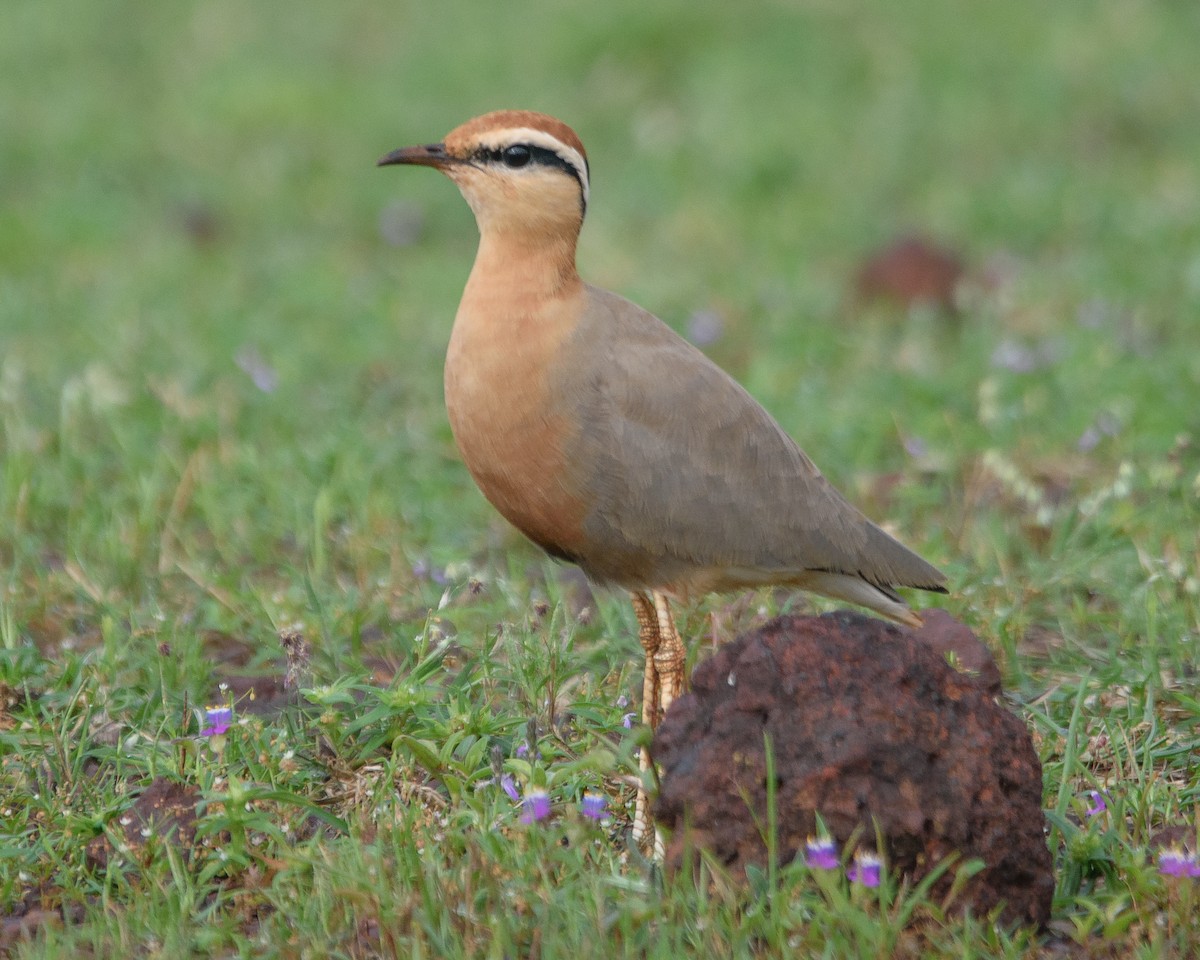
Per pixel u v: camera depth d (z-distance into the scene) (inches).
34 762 358.3
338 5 1279.5
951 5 1160.8
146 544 485.4
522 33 1168.2
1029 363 613.9
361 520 500.1
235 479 533.3
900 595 430.6
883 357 645.9
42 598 449.1
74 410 576.4
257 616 441.1
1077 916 304.5
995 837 296.5
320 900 299.6
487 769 340.5
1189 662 411.8
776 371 625.9
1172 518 477.4
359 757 356.5
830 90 1063.6
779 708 300.7
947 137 994.1
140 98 1123.9
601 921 288.2
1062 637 435.8
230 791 321.1
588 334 361.7
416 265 823.7
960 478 540.4
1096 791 340.8
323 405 600.7
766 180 946.7
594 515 364.8
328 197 958.4
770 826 293.6
